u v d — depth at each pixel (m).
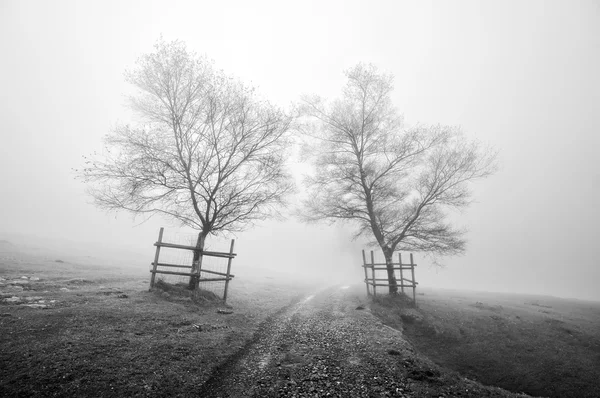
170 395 5.59
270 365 7.82
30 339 6.84
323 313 15.26
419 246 19.58
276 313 14.66
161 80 14.62
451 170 18.92
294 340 10.26
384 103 19.97
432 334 14.17
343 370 7.74
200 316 11.11
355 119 19.88
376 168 20.03
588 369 11.59
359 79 19.94
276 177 15.96
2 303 9.47
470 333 14.40
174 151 14.50
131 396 5.29
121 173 13.32
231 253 15.26
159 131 14.43
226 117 15.12
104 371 5.93
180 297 12.81
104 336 7.64
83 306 9.92
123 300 11.35
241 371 7.26
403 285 18.98
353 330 11.70
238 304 15.30
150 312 10.25
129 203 13.99
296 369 7.66
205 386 6.22
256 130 15.53
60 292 11.94
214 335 9.22
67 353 6.40
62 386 5.22
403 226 19.97
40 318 8.20
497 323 16.06
